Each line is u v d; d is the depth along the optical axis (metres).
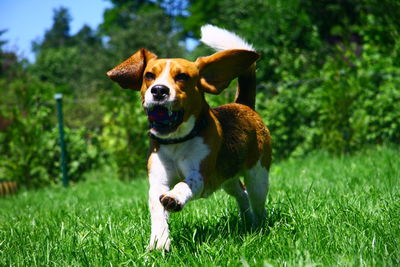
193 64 3.60
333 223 3.65
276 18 13.43
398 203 4.10
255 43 13.12
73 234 3.89
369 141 9.81
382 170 6.32
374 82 9.78
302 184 5.96
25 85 10.28
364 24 11.70
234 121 4.11
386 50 10.43
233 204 4.96
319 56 12.68
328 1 16.50
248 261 3.06
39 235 4.21
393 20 10.14
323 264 2.84
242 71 3.85
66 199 7.27
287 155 10.03
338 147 9.70
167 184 3.57
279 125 9.91
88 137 10.56
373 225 3.50
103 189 8.33
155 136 3.53
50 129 10.42
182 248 3.52
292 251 3.09
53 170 10.18
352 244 3.13
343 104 9.67
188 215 4.49
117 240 3.73
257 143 4.28
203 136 3.57
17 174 9.95
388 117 9.50
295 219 3.94
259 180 4.30
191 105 3.50
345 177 6.13
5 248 3.81
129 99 9.92
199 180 3.42
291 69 11.66
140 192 7.28
